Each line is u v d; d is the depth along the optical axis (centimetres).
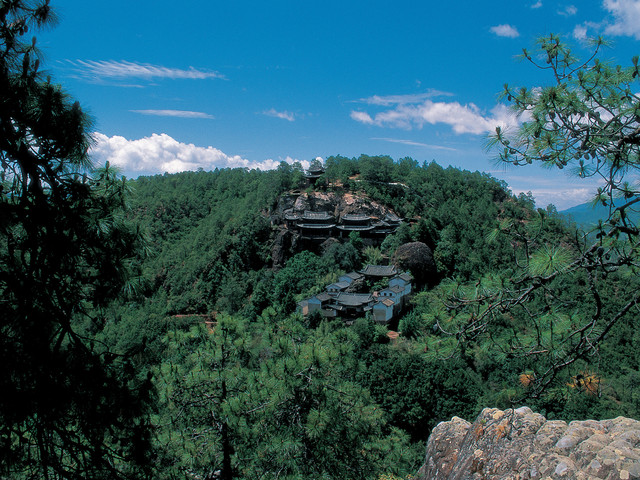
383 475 1214
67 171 605
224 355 1203
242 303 7169
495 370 3406
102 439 568
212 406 1148
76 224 566
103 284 620
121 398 573
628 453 442
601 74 562
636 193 547
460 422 762
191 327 1254
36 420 517
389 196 8862
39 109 540
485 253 5941
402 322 4981
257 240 8238
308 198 8419
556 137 578
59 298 566
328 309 5656
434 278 7025
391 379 3497
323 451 1080
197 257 8294
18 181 561
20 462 525
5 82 521
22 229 581
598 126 559
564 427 547
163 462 1011
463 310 611
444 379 3369
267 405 1070
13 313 516
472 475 580
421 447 3098
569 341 572
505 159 618
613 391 2845
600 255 523
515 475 520
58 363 538
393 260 7025
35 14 573
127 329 3447
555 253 518
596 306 532
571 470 460
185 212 10831
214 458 1117
